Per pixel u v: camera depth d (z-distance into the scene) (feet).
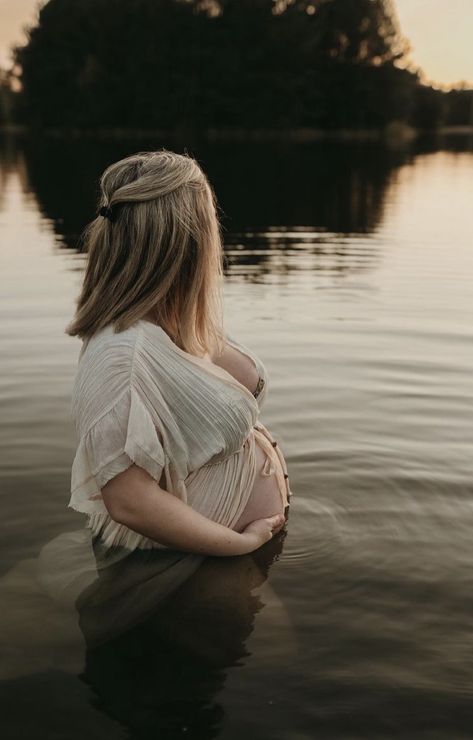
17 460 9.87
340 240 32.96
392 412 11.94
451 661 6.06
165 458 7.07
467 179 64.28
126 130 214.90
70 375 13.60
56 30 224.94
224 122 212.64
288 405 12.21
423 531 8.21
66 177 65.92
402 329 17.48
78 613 6.51
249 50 210.18
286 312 19.31
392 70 216.13
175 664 5.95
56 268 25.22
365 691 5.70
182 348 7.38
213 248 7.34
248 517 7.94
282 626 6.43
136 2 214.90
